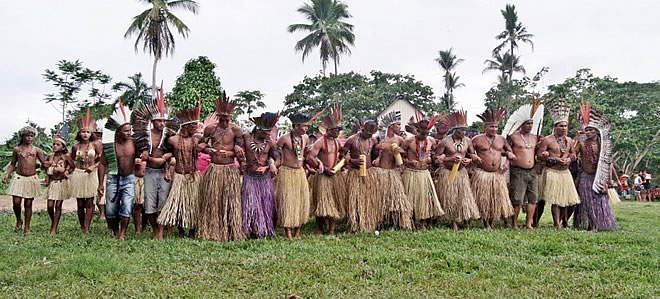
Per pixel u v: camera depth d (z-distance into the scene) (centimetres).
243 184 698
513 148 809
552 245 621
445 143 782
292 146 707
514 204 802
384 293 429
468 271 512
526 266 520
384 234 709
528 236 687
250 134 699
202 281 463
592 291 440
